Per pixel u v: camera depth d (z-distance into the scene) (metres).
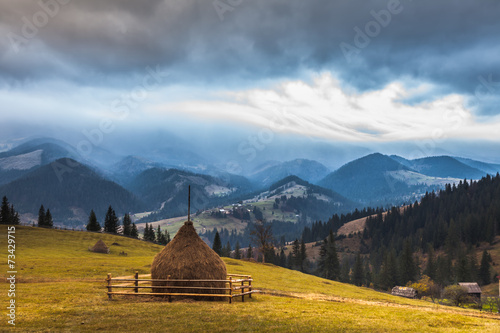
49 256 64.31
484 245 179.62
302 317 20.41
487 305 78.31
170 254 25.69
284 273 64.75
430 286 99.38
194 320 18.59
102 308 20.92
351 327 18.53
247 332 16.89
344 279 142.25
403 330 18.44
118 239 104.56
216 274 25.73
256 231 104.81
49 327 16.92
